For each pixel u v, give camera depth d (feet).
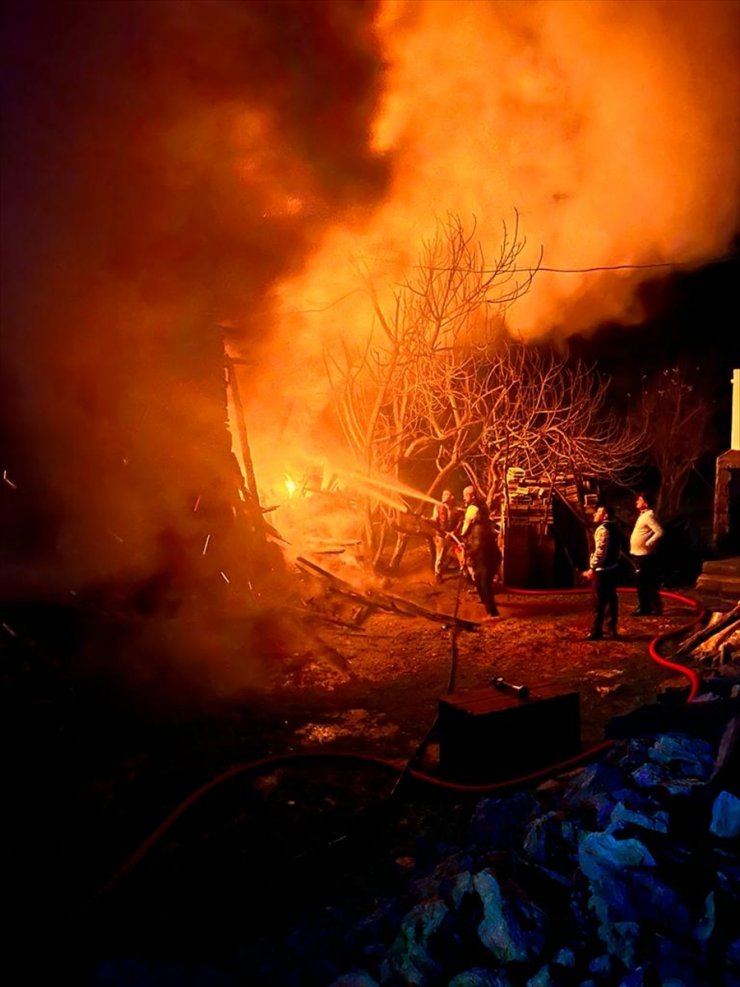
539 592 42.83
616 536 33.96
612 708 25.86
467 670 30.30
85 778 21.57
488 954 12.59
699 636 31.63
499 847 15.97
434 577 46.37
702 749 17.06
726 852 13.52
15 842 18.33
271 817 19.25
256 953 13.82
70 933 14.83
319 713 26.07
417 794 20.24
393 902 14.43
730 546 48.14
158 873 16.89
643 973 11.23
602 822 14.89
